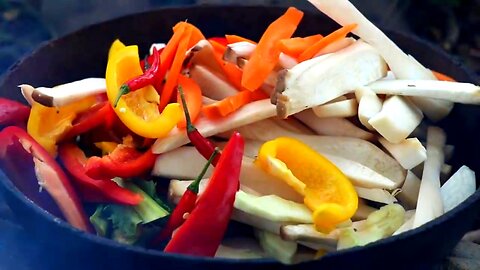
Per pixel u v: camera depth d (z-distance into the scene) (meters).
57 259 0.63
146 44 0.87
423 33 1.24
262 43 0.68
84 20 1.17
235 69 0.71
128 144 0.70
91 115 0.71
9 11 1.18
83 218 0.67
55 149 0.71
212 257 0.58
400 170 0.68
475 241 0.82
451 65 0.78
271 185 0.66
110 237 0.66
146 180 0.69
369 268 0.58
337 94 0.67
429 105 0.72
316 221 0.62
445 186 0.69
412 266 0.62
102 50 0.84
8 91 0.74
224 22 0.88
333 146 0.68
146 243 0.66
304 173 0.66
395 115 0.66
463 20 1.26
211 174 0.67
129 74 0.72
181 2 1.17
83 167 0.69
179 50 0.71
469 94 0.67
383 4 1.22
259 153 0.64
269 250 0.64
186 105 0.67
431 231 0.59
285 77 0.65
